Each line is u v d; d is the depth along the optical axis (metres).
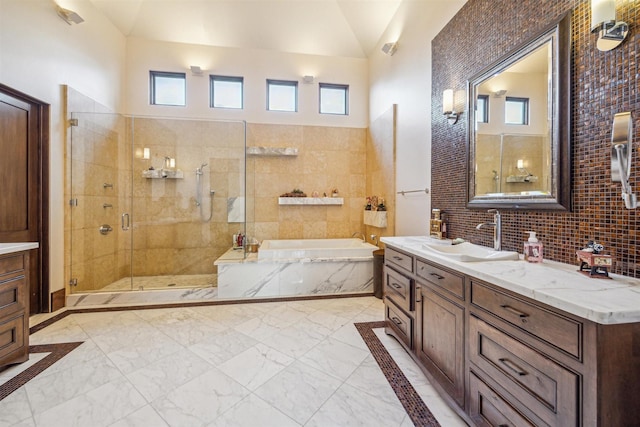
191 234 4.03
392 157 3.66
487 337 1.26
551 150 1.49
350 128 4.66
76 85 3.22
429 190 2.84
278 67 4.48
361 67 4.64
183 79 4.32
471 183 2.15
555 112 1.46
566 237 1.45
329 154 4.62
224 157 4.04
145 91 4.18
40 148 2.84
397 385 1.76
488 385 1.25
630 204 1.04
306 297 3.42
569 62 1.40
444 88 2.55
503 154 1.84
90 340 2.31
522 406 1.07
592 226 1.32
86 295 3.14
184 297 3.31
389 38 3.84
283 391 1.70
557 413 0.93
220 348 2.19
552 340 0.96
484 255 1.74
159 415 1.50
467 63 2.23
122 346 2.22
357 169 4.68
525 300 1.06
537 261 1.47
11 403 1.57
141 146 3.92
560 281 1.12
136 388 1.71
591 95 1.31
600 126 1.27
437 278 1.65
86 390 1.69
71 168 3.15
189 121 3.99
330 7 4.07
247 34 4.28
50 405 1.56
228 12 4.02
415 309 1.91
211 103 4.36
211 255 4.07
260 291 3.42
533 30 1.62
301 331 2.50
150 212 3.96
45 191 2.88
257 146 4.42
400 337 2.13
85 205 3.34
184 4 3.88
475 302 1.34
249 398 1.63
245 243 3.67
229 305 3.14
